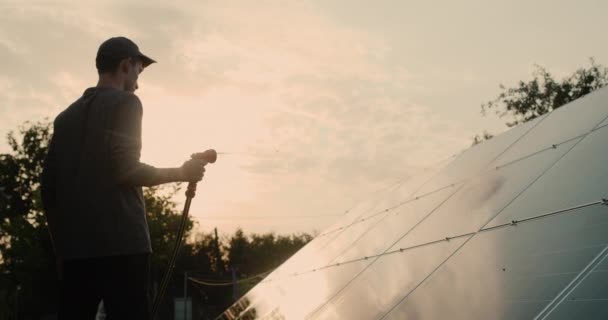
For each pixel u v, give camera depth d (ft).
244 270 287.89
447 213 16.98
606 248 8.70
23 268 104.42
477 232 13.56
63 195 8.92
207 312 228.22
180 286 232.32
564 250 9.68
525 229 11.76
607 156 12.30
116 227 8.69
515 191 14.65
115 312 8.71
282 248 302.25
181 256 244.42
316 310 16.70
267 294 24.47
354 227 26.05
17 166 177.88
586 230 9.79
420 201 21.42
